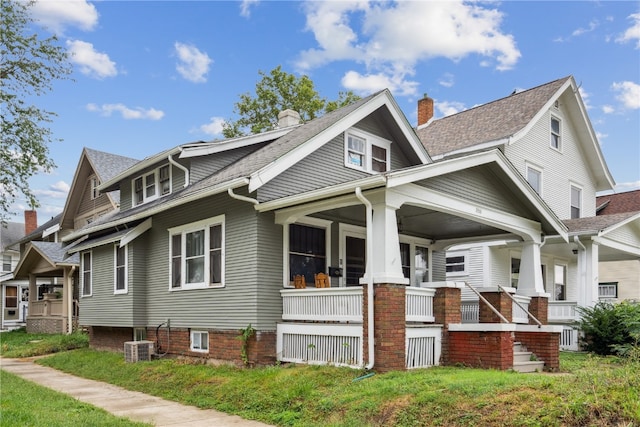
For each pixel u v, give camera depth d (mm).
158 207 12656
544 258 20203
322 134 12414
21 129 20562
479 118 21578
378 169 14625
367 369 8859
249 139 14602
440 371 8797
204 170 14086
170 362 12219
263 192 11102
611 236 16672
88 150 26766
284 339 10750
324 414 7273
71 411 8203
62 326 22531
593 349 14547
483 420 5852
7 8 19984
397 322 9008
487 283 18484
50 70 21031
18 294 38062
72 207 29062
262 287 10805
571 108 22312
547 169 20859
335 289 9875
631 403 5340
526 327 10734
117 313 14930
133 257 14336
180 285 13078
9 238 42844
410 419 6348
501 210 11953
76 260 22375
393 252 9141
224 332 11422
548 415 5531
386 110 14289
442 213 12023
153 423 7539
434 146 20625
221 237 11875
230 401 8680
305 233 12094
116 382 11492
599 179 23781
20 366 14977
